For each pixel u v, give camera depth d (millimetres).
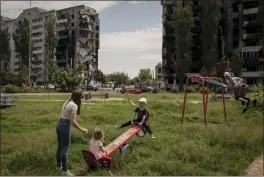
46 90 70938
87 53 123688
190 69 85375
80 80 72000
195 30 86312
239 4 82500
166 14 88625
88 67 122375
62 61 121188
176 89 64375
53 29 97062
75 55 118812
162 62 90875
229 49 83312
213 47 73000
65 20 122562
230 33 83812
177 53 75312
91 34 125938
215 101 35344
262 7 76812
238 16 82562
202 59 74625
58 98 43938
